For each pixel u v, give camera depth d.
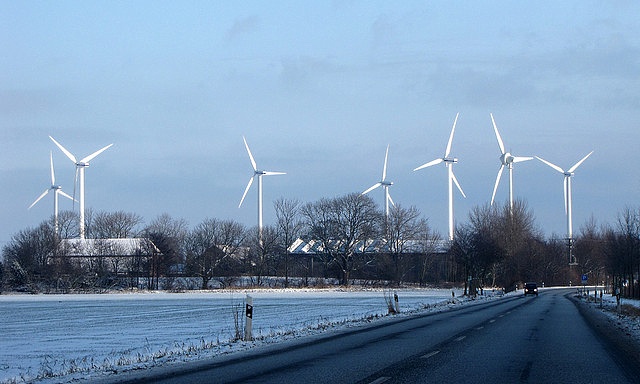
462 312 47.34
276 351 21.61
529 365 17.56
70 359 23.50
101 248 118.31
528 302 67.88
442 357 19.28
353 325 34.19
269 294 94.06
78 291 104.38
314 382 14.63
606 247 93.12
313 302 69.44
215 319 44.47
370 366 17.31
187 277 121.81
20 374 19.77
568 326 32.62
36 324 42.62
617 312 48.31
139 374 16.86
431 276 136.25
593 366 17.53
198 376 16.03
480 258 96.56
